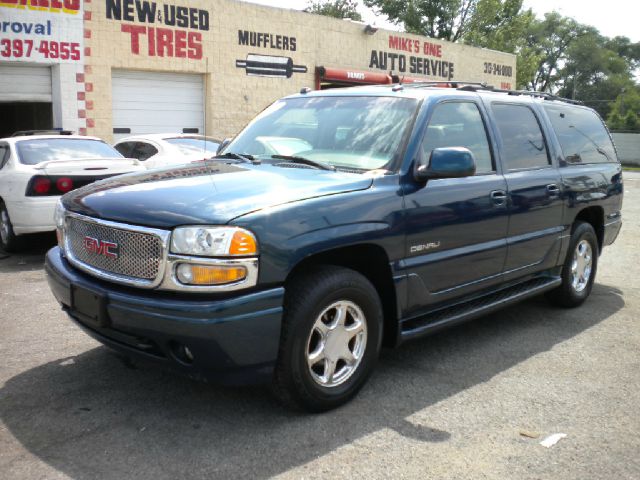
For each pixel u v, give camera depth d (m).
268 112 5.21
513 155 5.08
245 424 3.52
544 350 4.91
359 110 4.59
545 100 5.90
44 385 3.99
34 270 7.35
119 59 14.55
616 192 6.55
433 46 23.59
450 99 4.62
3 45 12.93
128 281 3.34
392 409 3.78
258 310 3.22
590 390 4.16
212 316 3.11
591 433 3.56
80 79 14.02
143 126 15.47
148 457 3.16
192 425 3.50
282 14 17.88
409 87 4.84
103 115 14.47
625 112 68.06
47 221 7.70
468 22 36.72
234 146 4.95
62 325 5.22
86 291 3.47
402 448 3.32
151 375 4.16
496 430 3.56
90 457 3.15
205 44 16.08
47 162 7.81
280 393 3.53
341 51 19.97
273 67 17.84
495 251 4.72
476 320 5.69
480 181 4.60
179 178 3.84
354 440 3.39
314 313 3.48
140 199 3.49
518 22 38.34
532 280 5.56
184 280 3.18
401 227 3.93
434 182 4.23
